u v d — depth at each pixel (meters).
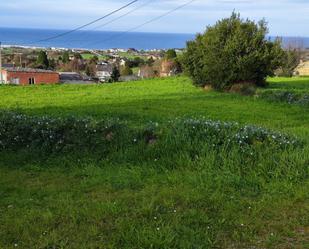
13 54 91.06
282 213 6.08
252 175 7.55
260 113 18.53
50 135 9.57
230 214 5.99
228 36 28.33
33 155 9.15
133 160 8.62
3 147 9.67
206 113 17.94
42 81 57.97
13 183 7.56
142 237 5.11
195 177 7.44
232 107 20.34
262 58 27.86
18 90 29.20
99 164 8.62
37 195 6.93
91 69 76.50
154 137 9.31
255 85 29.25
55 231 5.41
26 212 6.09
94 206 6.23
